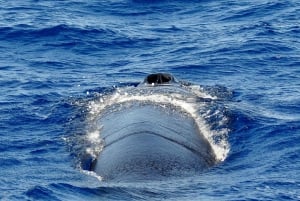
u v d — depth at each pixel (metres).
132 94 77.50
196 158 64.62
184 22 113.31
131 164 61.03
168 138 65.94
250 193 58.03
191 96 78.12
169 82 81.06
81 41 103.81
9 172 63.75
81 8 119.12
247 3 119.44
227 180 60.53
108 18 115.00
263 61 93.50
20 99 81.94
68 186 58.81
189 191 57.56
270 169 63.22
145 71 92.62
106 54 100.12
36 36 105.06
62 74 91.81
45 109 79.00
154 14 117.62
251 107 77.62
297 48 97.75
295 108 77.44
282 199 57.22
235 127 72.75
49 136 72.12
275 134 70.56
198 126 72.25
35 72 92.31
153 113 70.56
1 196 58.09
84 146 69.00
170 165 61.50
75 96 82.88
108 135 68.44
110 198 55.50
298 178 61.12
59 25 107.94
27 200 57.19
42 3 120.88
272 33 103.88
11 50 100.81
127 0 122.50
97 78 90.06
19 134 72.69
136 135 65.31
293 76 88.25
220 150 68.75
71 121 75.62
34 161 66.50
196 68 92.44
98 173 62.50
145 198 55.41
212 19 113.75
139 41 104.44
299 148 67.19
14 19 111.25
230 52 97.19
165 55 98.62
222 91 82.69
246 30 106.31
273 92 82.69
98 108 78.38
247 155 67.00
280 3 117.44
